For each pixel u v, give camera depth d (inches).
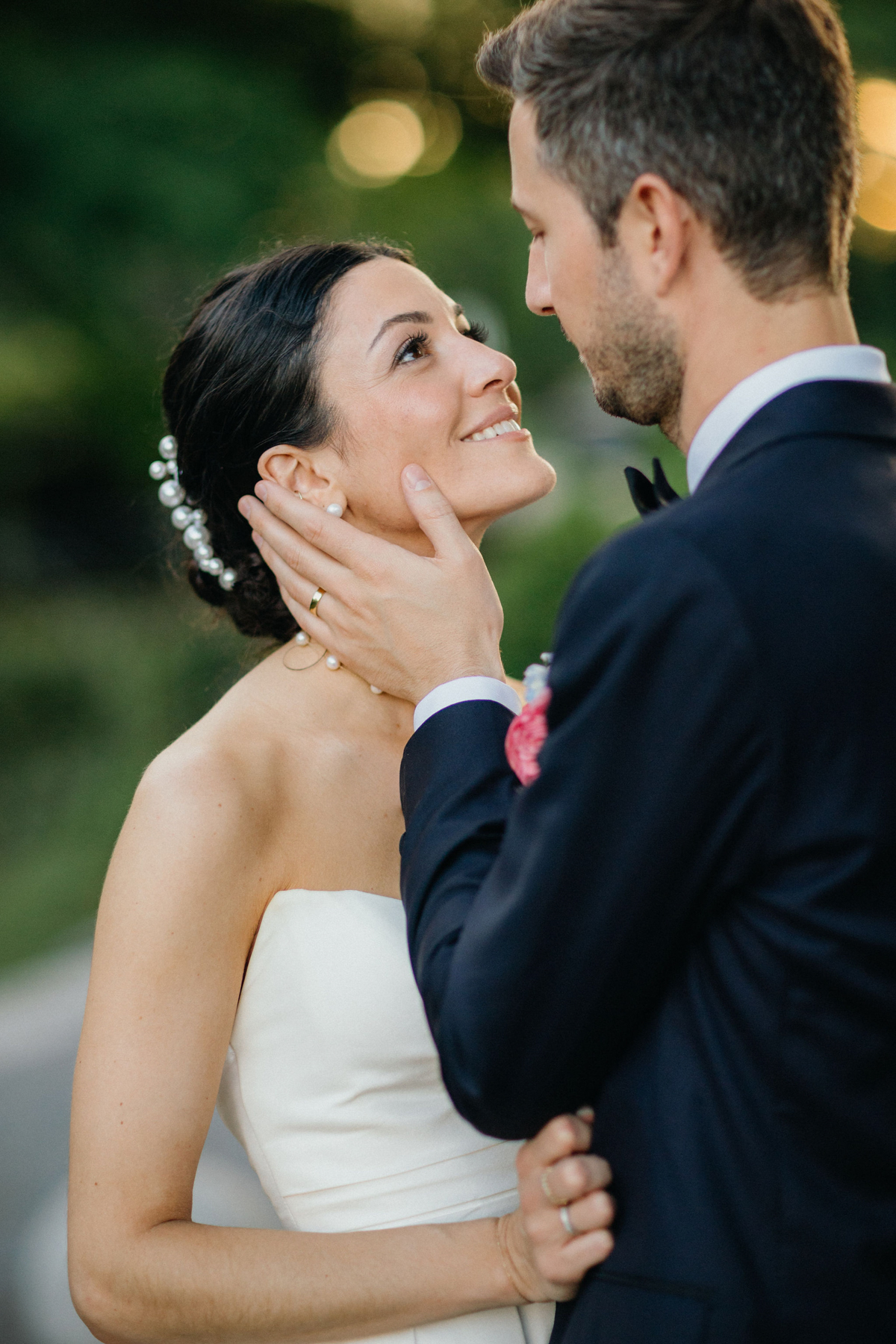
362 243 74.0
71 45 569.3
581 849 42.5
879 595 42.4
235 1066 65.1
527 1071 44.0
